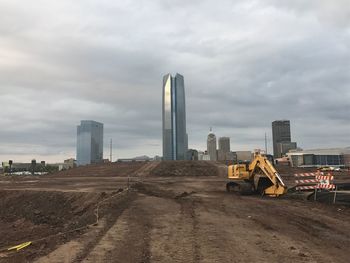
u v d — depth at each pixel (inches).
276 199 1151.0
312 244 550.6
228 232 633.6
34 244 579.2
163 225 698.8
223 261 459.2
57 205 1466.5
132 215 819.4
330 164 5969.5
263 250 512.1
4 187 2065.7
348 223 732.0
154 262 456.1
